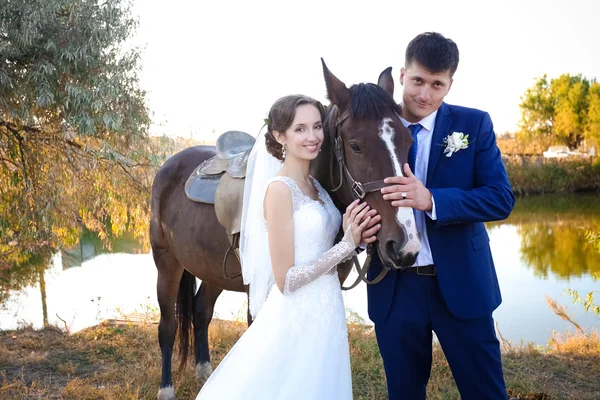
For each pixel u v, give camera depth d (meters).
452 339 2.06
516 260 9.55
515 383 3.33
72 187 6.78
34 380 3.63
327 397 1.91
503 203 1.94
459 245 2.02
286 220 1.88
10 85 5.68
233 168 2.74
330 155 2.08
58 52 5.90
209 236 2.83
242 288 2.87
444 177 2.01
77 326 5.45
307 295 1.93
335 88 2.01
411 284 2.07
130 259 10.12
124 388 3.46
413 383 2.18
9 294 7.12
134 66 6.60
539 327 5.54
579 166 22.58
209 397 2.02
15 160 6.44
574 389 3.30
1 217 6.34
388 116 1.88
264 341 1.97
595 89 30.75
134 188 7.14
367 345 4.03
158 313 5.30
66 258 9.97
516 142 35.41
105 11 6.13
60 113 6.18
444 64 1.87
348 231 1.85
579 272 8.39
